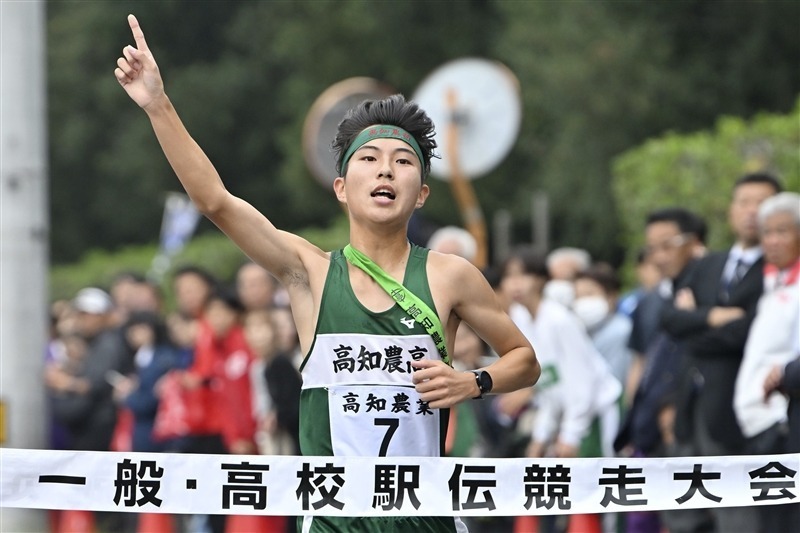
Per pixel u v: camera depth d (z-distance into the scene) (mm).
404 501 11602
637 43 61281
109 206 91188
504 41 68188
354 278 11438
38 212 18922
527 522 23359
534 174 70062
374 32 78875
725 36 62000
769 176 19125
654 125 62125
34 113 18906
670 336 19625
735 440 18828
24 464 11984
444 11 78000
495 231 72688
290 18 83062
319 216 84312
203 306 25422
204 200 11141
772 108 61250
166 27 91562
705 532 19953
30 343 18844
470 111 27906
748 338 18516
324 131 28469
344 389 11352
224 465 11891
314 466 11555
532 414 23375
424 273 11492
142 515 25734
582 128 62688
